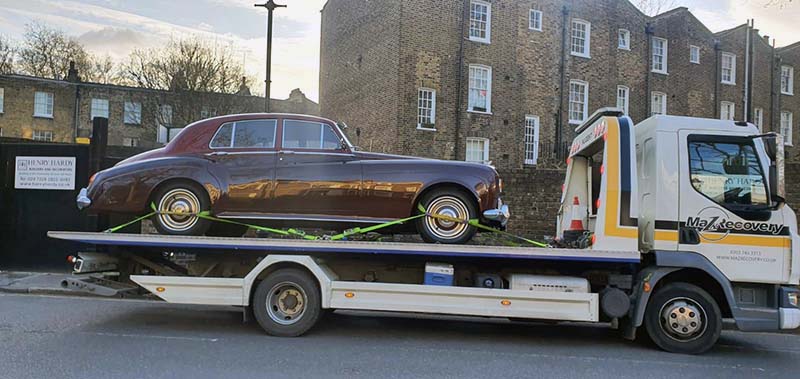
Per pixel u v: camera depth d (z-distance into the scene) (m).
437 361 5.75
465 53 21.11
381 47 21.17
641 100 25.50
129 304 8.63
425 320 8.12
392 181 6.68
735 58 28.89
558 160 21.98
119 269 7.12
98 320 7.32
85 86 35.84
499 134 21.77
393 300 6.38
